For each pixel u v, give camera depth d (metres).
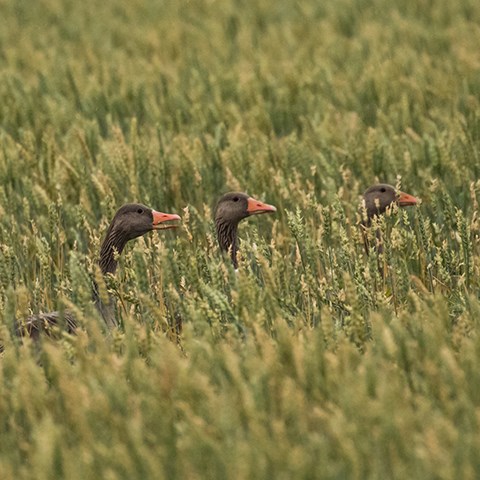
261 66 27.14
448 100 24.19
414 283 14.03
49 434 8.30
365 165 18.64
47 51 33.12
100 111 24.17
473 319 11.37
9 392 9.85
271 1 40.28
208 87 26.62
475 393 9.41
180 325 13.10
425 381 9.48
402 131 21.91
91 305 11.13
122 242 14.62
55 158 18.52
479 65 26.22
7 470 8.66
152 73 28.19
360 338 10.98
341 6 37.28
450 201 14.81
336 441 8.38
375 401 8.75
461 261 13.72
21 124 23.33
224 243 16.16
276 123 23.42
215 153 18.89
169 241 16.06
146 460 8.05
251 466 7.84
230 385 9.70
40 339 11.77
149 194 17.97
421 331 10.42
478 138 20.59
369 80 24.48
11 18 39.91
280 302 11.95
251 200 16.03
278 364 9.76
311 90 26.03
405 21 33.72
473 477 7.98
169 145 21.67
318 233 14.20
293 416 8.97
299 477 7.91
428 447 8.28
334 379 9.45
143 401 9.05
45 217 17.03
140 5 41.44
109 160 18.28
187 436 8.61
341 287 12.61
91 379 9.48
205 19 37.50
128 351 9.97
